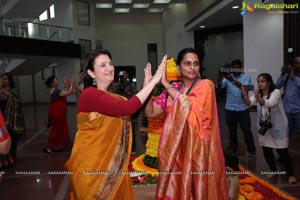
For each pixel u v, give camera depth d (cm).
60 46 1706
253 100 446
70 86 652
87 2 2011
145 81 213
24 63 1672
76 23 1920
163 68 204
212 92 221
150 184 288
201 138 210
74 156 191
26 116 1491
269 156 422
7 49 1376
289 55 860
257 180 411
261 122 413
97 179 187
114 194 190
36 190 425
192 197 212
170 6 2056
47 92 2478
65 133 671
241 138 727
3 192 420
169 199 214
